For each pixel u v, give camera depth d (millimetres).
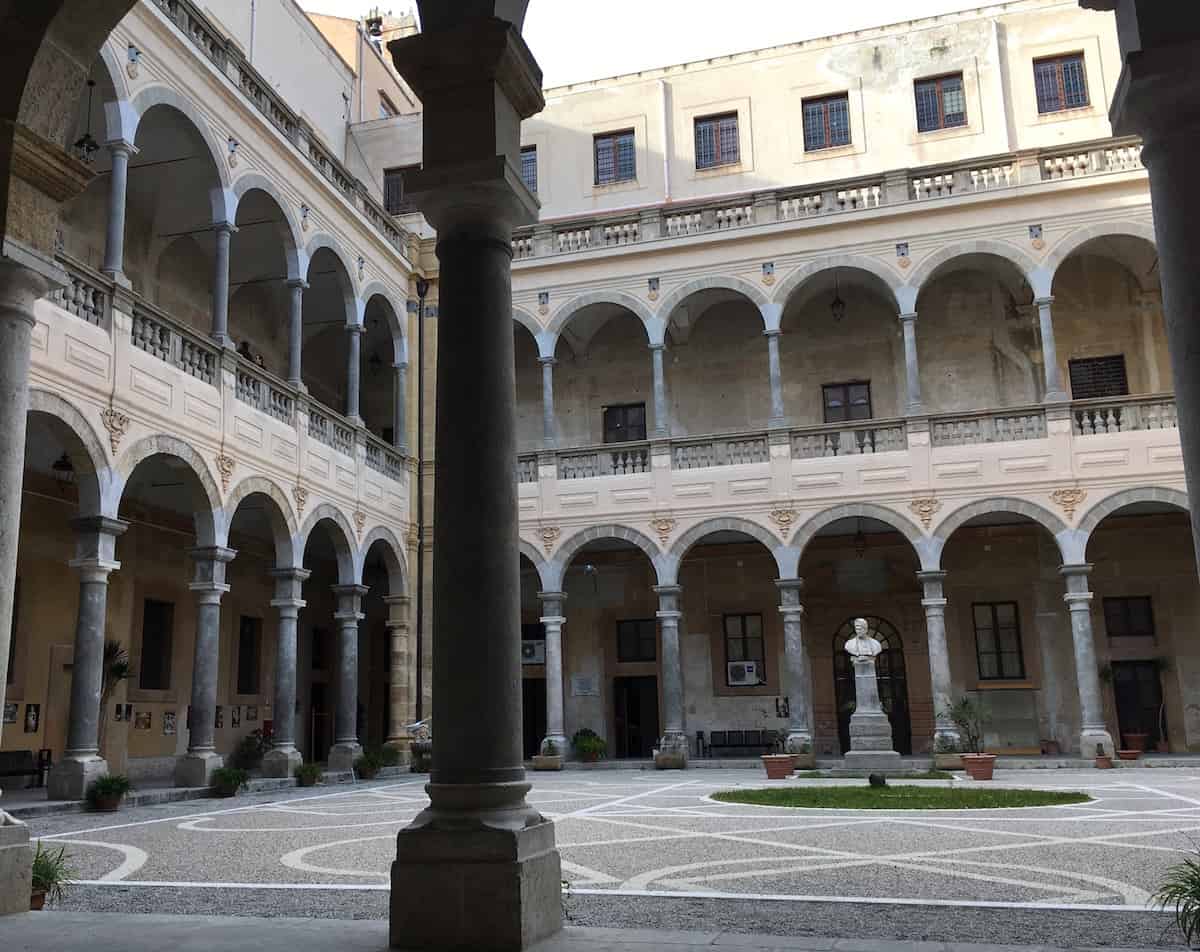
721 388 29641
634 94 30547
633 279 27234
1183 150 5254
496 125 6398
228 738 26312
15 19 6875
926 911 7016
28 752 19094
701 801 15945
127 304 16609
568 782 20953
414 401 28109
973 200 25250
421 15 6492
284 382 21531
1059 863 9211
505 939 5438
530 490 26797
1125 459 23516
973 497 24172
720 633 29016
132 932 5973
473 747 5875
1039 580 27328
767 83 29734
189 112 18703
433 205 6480
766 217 26641
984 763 19266
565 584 30031
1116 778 19344
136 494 22984
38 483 20297
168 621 24312
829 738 27922
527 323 27703
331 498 23219
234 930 6020
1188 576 26391
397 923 5605
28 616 19938
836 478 24984
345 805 16453
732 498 25531
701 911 7113
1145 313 26984
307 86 28344
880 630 28281
